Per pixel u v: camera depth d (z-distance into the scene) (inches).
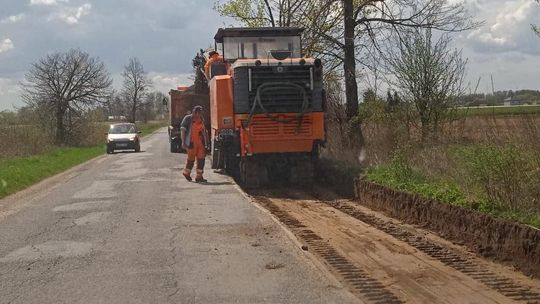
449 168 468.1
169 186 611.8
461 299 247.0
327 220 443.8
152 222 408.8
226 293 245.9
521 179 339.0
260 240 347.3
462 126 591.5
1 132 1363.2
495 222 324.8
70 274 279.3
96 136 1969.7
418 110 704.4
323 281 262.1
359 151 687.7
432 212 402.6
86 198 538.9
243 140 601.3
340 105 809.5
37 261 305.0
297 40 710.5
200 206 475.2
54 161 1068.5
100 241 350.0
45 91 1888.5
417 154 539.8
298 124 604.4
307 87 604.7
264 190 629.0
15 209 489.4
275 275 272.2
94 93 1937.7
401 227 409.4
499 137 407.8
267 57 655.8
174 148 1296.8
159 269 285.1
